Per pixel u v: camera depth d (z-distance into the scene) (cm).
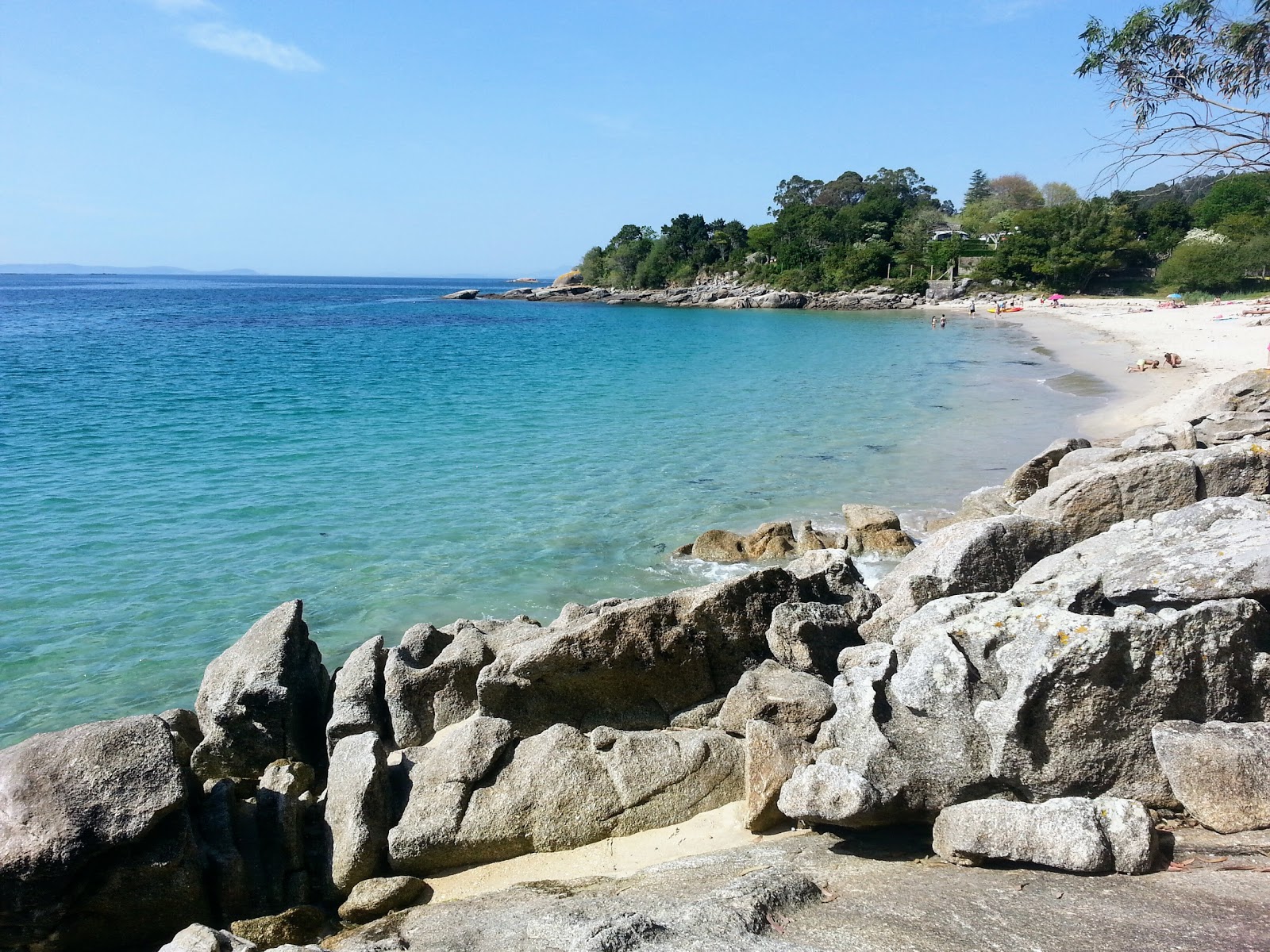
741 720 762
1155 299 9250
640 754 749
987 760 588
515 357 5481
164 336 6944
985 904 469
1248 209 8344
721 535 1552
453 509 1842
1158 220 10344
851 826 590
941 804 583
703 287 13650
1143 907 450
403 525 1731
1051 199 13362
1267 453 1098
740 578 873
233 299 14862
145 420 2959
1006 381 3975
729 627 856
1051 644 589
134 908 630
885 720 624
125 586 1412
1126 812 507
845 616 894
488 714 834
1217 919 430
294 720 884
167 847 635
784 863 570
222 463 2298
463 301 15262
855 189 16200
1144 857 491
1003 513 1547
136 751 646
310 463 2291
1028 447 2428
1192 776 552
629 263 15550
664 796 722
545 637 845
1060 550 962
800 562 1111
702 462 2292
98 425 2841
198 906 645
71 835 599
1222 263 7975
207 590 1398
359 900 659
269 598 1369
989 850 515
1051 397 3397
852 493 1952
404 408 3272
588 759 747
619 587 1404
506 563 1516
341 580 1443
